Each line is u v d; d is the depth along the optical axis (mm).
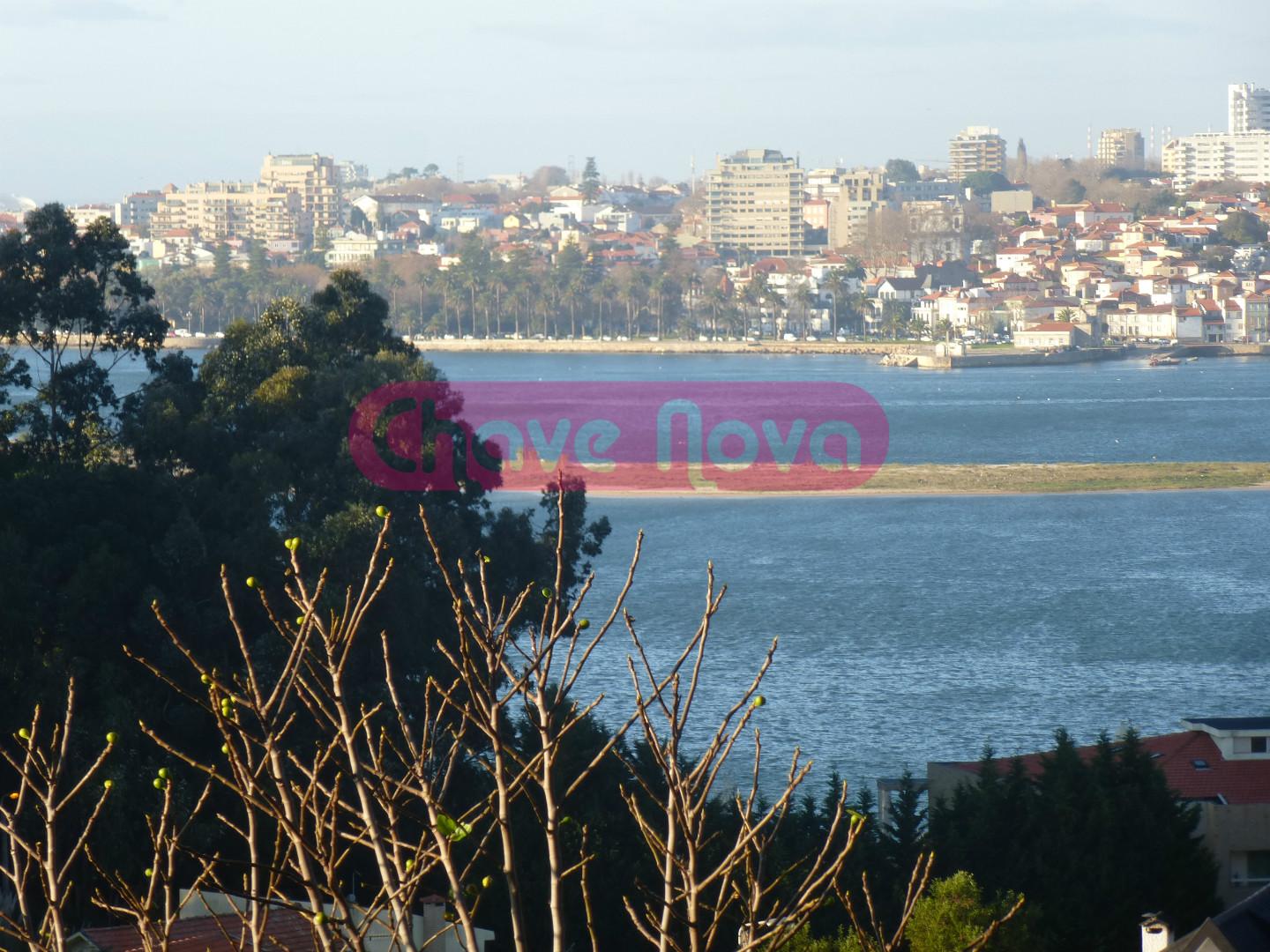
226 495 166125
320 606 137125
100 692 130750
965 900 90062
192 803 119750
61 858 114750
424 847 28984
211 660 140250
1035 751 180500
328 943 26469
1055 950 104312
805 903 29891
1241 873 122000
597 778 116875
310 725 130250
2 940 42250
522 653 32219
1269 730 131750
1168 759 132125
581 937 104812
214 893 77438
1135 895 109375
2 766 120438
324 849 27672
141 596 143625
